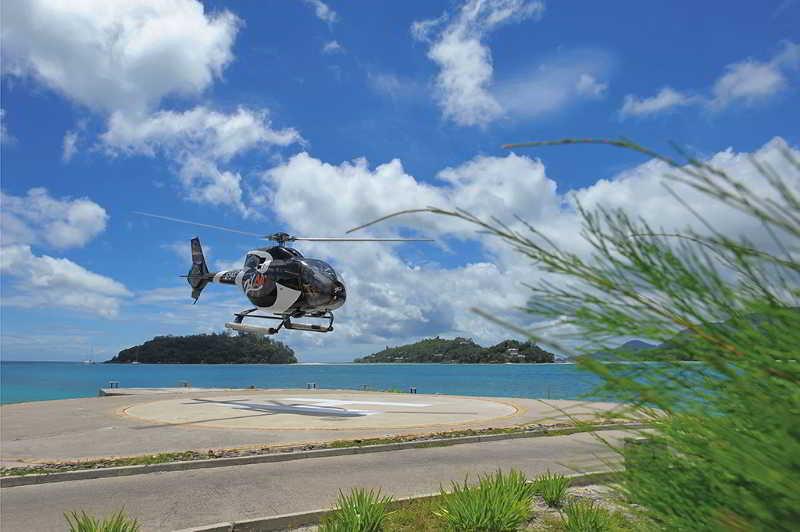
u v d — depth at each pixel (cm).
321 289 1709
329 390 3347
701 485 157
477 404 2308
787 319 122
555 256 144
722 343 128
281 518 671
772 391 126
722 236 132
